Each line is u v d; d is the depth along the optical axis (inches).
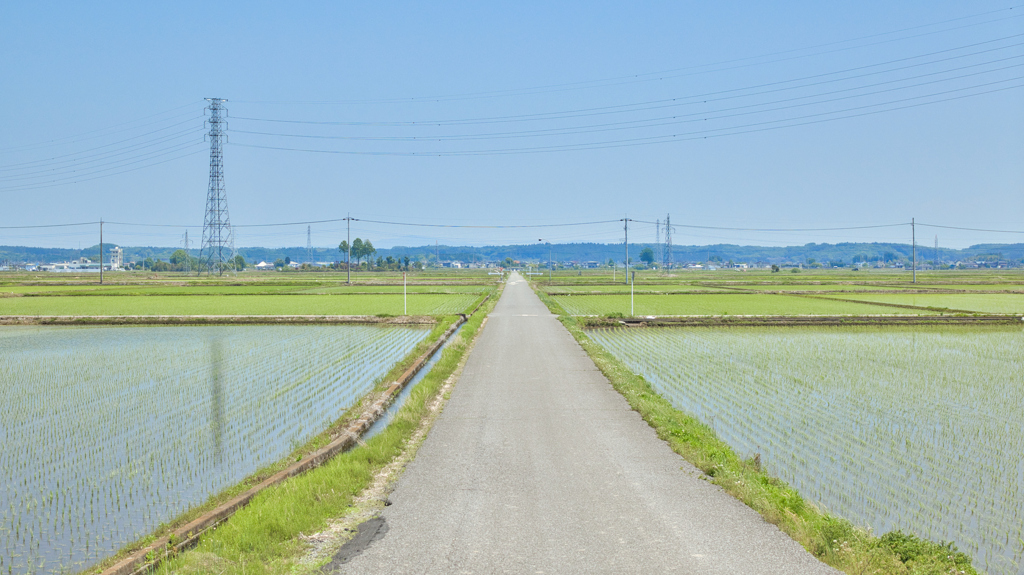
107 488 477.7
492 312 2001.7
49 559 361.7
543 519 376.5
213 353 1185.4
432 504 403.5
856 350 1214.3
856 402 762.2
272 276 5797.2
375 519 379.2
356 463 464.4
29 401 775.1
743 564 316.5
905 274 6786.4
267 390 838.5
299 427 647.8
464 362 1013.2
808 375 943.0
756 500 394.0
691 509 393.4
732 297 2787.9
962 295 2854.3
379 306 2263.8
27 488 481.1
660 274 6860.2
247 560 319.6
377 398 745.0
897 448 575.2
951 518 422.0
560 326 1573.6
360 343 1341.0
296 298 2694.4
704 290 3351.4
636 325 1726.1
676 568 311.3
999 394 809.5
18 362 1075.3
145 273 6752.0
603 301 2561.5
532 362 1011.3
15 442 600.4
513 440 557.0
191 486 480.7
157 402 767.7
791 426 650.8
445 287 3754.9
